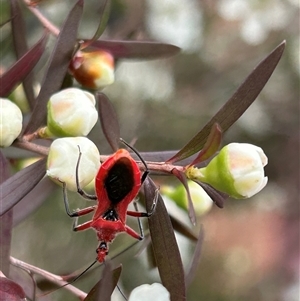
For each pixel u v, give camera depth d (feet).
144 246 0.55
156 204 0.50
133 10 0.78
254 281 1.24
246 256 1.26
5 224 0.51
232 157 0.50
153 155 0.52
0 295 0.48
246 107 0.50
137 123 0.99
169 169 0.51
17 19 0.56
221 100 1.14
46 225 0.78
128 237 0.70
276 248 1.27
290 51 1.20
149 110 1.02
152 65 1.01
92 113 0.52
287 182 1.29
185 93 1.12
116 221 0.50
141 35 0.67
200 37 1.07
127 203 0.50
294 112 1.24
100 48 0.56
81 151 0.50
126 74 0.95
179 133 1.07
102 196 0.50
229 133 1.18
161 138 1.05
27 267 0.54
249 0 1.08
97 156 0.51
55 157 0.50
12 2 0.56
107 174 0.49
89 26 0.72
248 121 1.19
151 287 0.50
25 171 0.51
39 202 0.56
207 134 0.50
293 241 1.28
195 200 0.57
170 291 0.50
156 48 0.56
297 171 1.27
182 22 0.93
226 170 0.50
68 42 0.52
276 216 1.29
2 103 0.52
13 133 0.52
